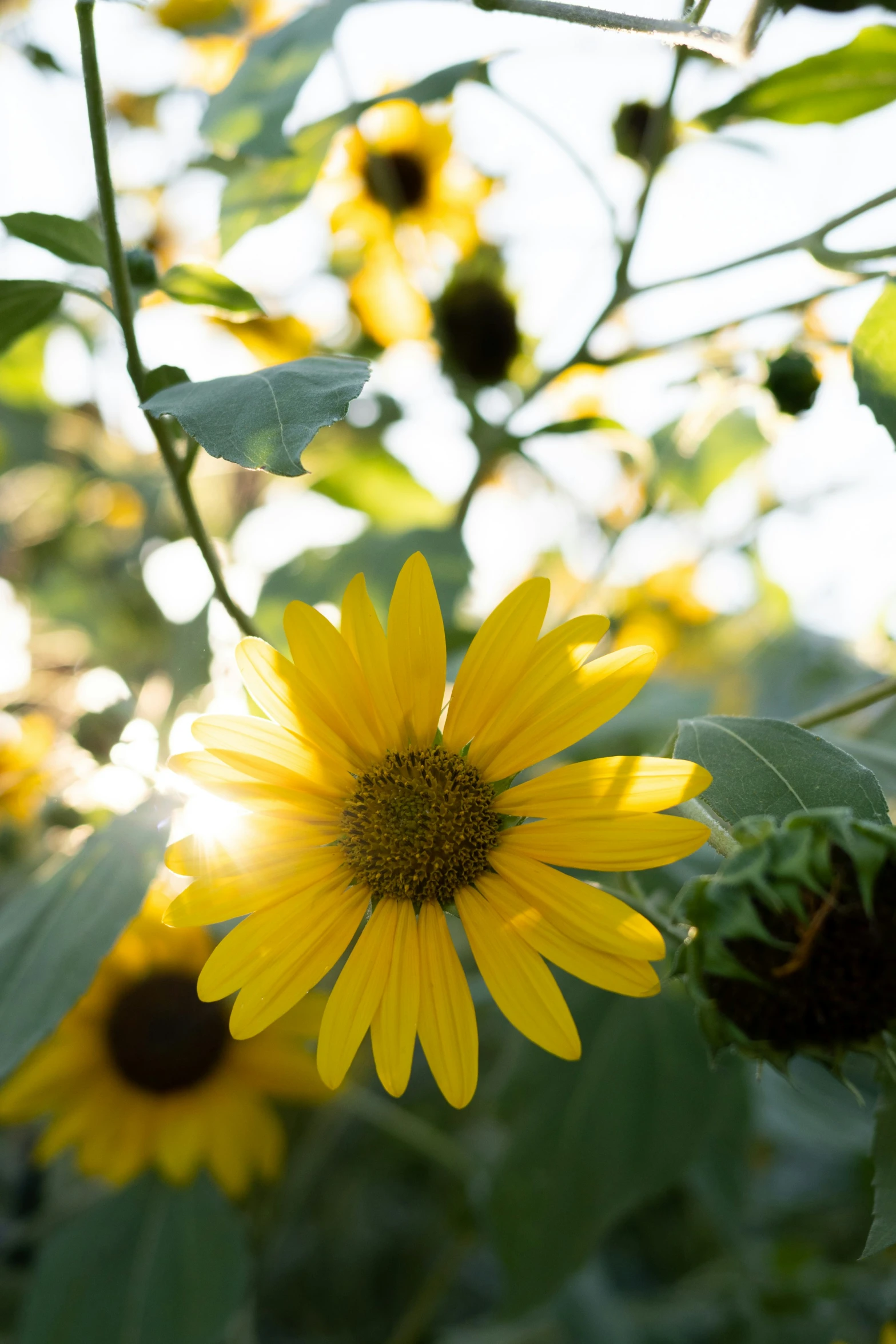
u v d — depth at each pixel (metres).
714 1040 0.27
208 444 0.28
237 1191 0.46
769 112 0.42
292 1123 0.53
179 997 0.47
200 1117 0.46
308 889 0.30
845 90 0.41
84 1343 0.44
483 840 0.30
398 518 0.60
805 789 0.28
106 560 0.72
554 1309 0.50
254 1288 0.50
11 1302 0.49
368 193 0.53
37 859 0.47
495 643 0.30
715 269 0.43
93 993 0.46
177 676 0.45
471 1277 0.59
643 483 0.55
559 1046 0.28
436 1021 0.29
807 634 0.70
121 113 0.54
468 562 0.51
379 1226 0.60
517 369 0.53
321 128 0.44
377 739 0.31
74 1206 0.50
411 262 0.53
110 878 0.33
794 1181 0.62
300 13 0.44
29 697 0.60
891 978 0.27
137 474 0.69
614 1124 0.41
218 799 0.30
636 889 0.32
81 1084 0.46
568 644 0.30
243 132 0.43
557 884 0.29
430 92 0.44
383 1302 0.58
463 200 0.53
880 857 0.26
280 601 0.52
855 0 0.39
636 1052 0.41
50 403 0.65
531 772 0.45
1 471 0.70
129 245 0.51
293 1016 0.47
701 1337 0.54
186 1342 0.44
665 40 0.33
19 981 0.33
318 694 0.30
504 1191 0.41
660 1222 0.60
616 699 0.30
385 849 0.30
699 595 0.62
